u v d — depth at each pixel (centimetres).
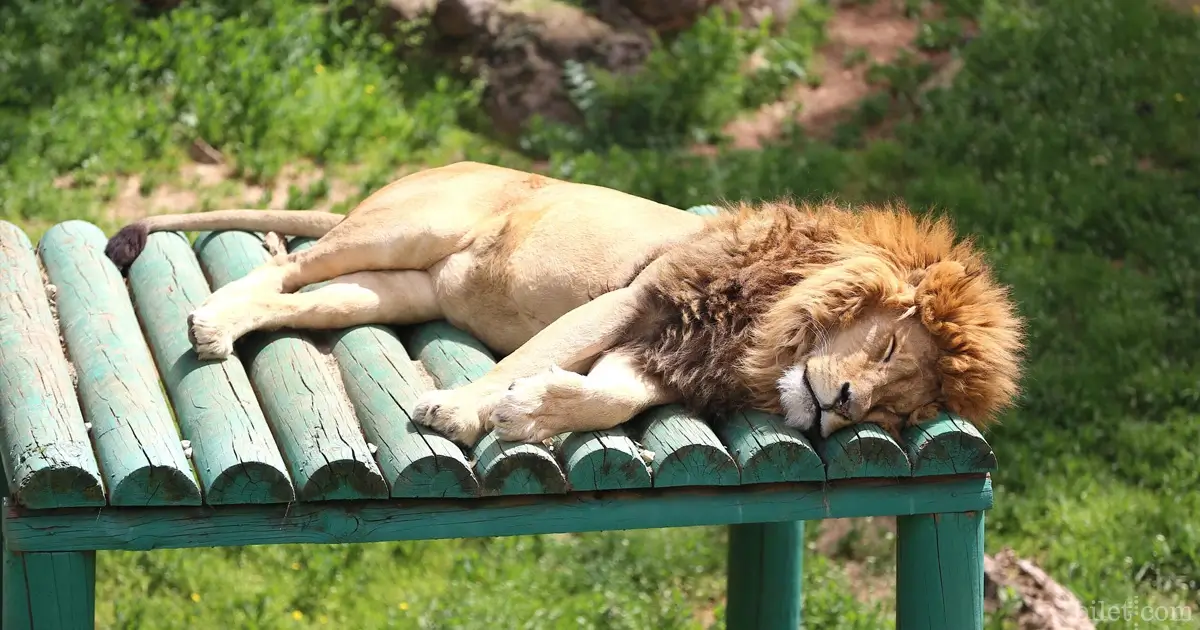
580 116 1645
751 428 579
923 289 580
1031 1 1905
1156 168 1587
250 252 764
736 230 623
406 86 1648
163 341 653
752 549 826
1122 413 1191
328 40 1664
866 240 612
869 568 1062
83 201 1334
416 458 534
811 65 1777
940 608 601
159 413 561
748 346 597
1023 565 965
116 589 968
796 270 605
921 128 1634
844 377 570
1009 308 615
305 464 532
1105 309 1309
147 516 516
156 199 1363
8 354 612
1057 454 1152
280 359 620
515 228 670
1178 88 1698
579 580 1021
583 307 609
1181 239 1426
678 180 1500
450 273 683
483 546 1077
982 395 587
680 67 1698
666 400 600
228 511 527
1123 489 1109
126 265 758
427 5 1703
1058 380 1213
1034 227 1434
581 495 565
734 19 1798
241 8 1666
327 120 1507
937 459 579
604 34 1698
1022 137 1595
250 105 1496
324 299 657
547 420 555
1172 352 1267
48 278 747
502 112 1631
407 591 1000
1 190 1322
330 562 1013
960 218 1455
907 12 1891
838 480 584
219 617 946
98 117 1443
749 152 1581
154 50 1555
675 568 1051
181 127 1463
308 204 1377
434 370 640
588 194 682
